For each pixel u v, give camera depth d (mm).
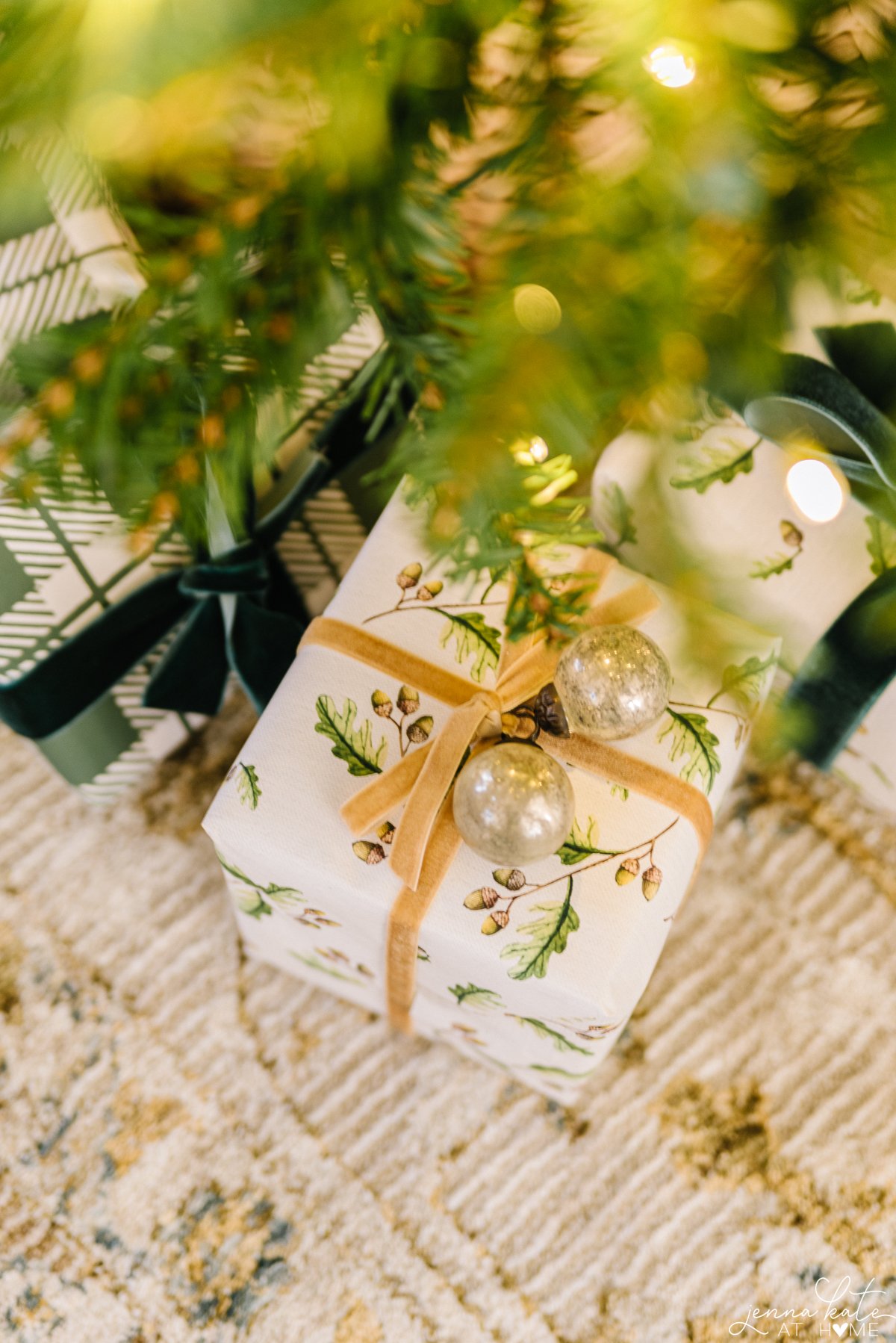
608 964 666
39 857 861
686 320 507
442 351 524
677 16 498
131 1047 828
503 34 545
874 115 505
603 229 511
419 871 658
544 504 551
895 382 670
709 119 503
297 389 547
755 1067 829
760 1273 796
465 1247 799
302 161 514
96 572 723
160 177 551
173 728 843
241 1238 798
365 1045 833
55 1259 792
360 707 698
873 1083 825
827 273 511
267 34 483
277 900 715
